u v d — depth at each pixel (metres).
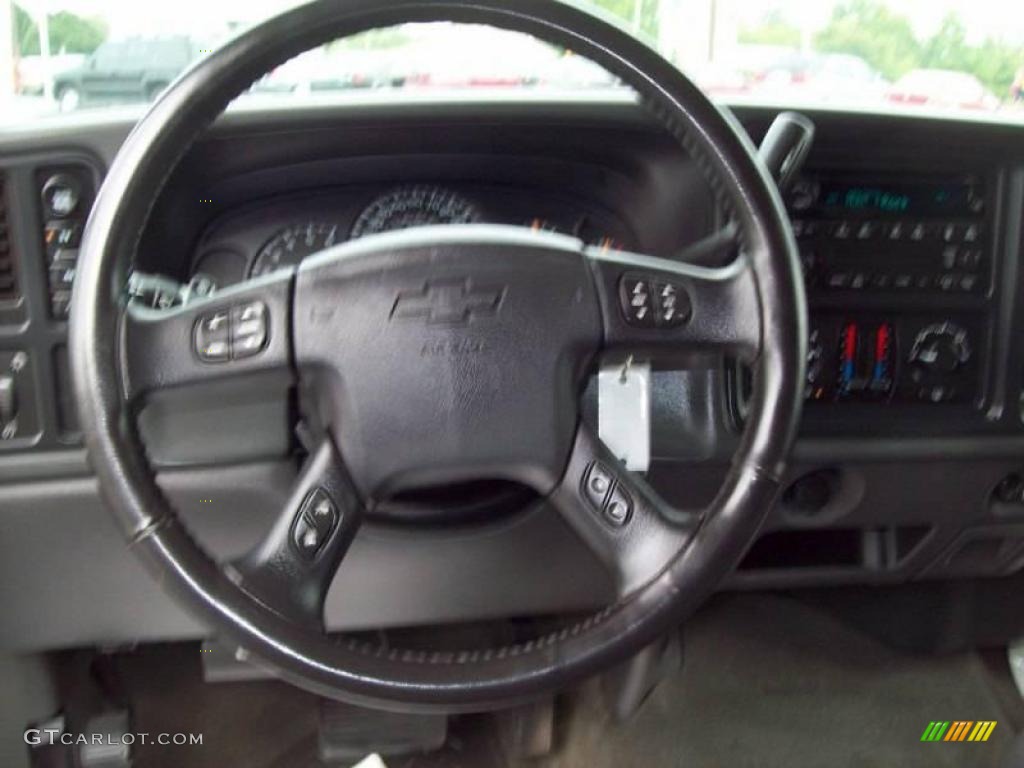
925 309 1.44
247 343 0.94
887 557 1.60
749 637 1.87
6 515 1.31
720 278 0.99
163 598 1.40
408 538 1.29
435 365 0.96
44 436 1.28
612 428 1.20
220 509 1.30
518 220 1.40
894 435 1.45
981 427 1.47
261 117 1.22
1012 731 1.69
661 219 1.40
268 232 1.34
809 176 1.38
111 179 0.90
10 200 1.22
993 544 1.62
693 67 1.38
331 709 1.60
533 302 0.96
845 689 1.77
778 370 0.97
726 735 1.67
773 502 0.98
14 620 1.38
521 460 0.99
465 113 1.26
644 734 1.68
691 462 1.35
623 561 1.00
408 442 0.97
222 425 1.25
